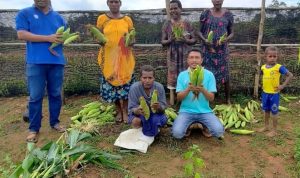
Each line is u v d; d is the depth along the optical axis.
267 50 5.53
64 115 6.84
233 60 7.53
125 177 4.39
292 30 7.36
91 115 6.38
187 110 5.49
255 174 4.54
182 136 5.41
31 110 5.63
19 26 5.28
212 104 7.22
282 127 6.02
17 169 4.28
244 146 5.33
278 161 4.86
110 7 5.89
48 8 5.47
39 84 5.50
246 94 7.67
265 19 7.38
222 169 4.69
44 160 4.43
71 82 7.90
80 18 7.73
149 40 7.60
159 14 7.52
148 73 5.21
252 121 6.26
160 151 5.20
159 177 4.53
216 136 5.42
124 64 6.01
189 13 7.34
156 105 5.14
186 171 4.15
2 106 7.67
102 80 6.17
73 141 4.91
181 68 6.62
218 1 6.43
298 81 7.53
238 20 7.42
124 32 5.95
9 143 5.81
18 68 8.01
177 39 6.43
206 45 6.68
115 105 6.43
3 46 7.90
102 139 5.57
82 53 7.81
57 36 5.32
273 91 5.53
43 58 5.38
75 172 4.33
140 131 5.37
